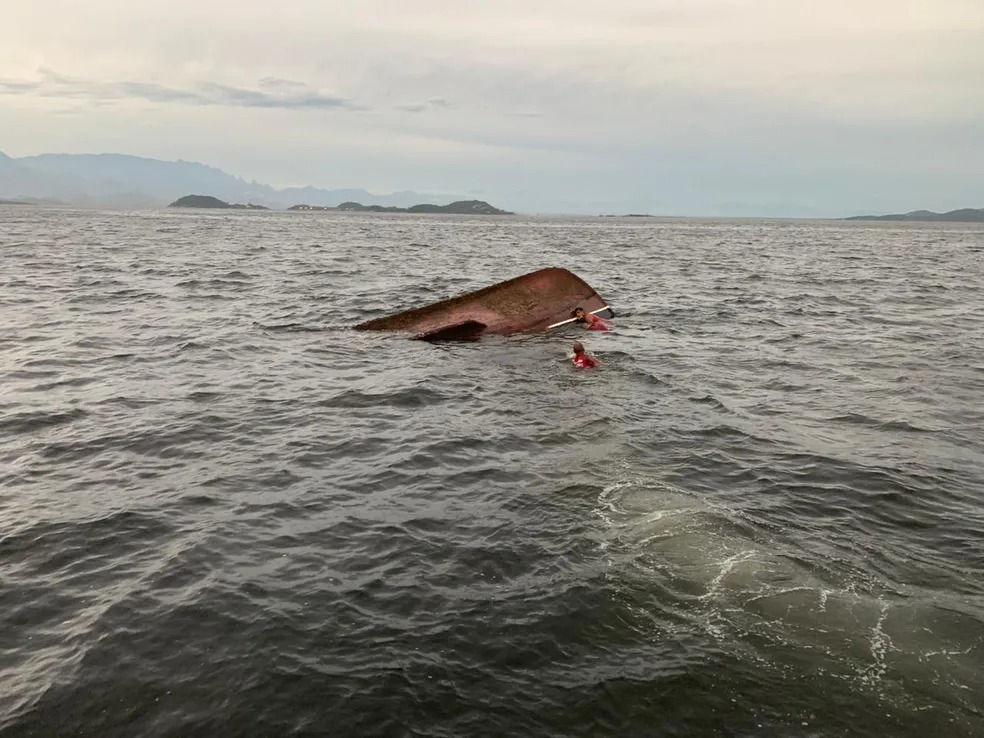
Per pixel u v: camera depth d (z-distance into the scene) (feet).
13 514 30.68
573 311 76.59
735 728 19.12
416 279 121.60
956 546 29.40
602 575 26.23
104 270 124.77
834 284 130.41
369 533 29.58
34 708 19.39
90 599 24.47
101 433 41.11
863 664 21.57
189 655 21.65
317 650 21.98
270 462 37.19
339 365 58.54
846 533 30.25
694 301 101.76
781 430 43.80
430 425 43.37
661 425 44.09
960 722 19.36
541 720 19.35
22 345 63.00
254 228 339.36
